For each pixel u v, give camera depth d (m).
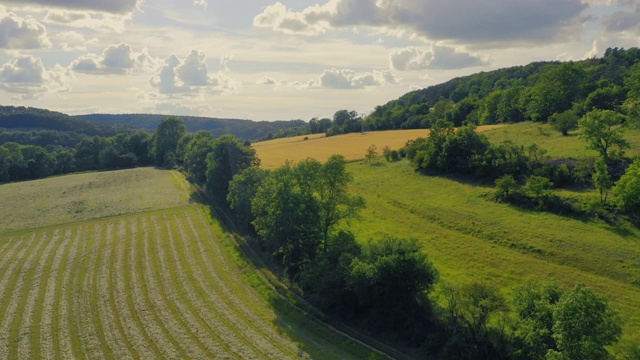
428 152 91.56
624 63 162.12
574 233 55.69
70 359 36.78
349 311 44.38
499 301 36.44
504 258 53.56
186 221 78.56
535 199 66.00
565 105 110.19
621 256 49.19
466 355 35.47
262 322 43.38
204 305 46.78
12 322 43.22
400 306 40.91
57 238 70.19
